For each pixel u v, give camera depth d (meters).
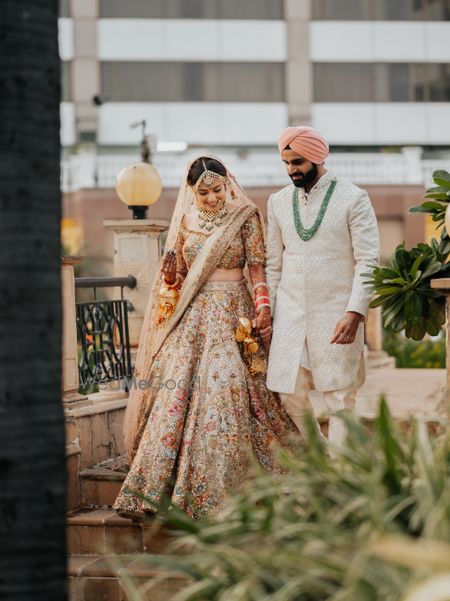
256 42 37.31
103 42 36.62
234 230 6.58
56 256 3.80
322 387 6.34
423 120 38.00
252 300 6.75
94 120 36.53
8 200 3.70
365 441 4.08
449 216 5.77
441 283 5.81
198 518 6.11
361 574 3.20
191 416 6.32
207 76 37.16
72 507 7.15
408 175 33.38
